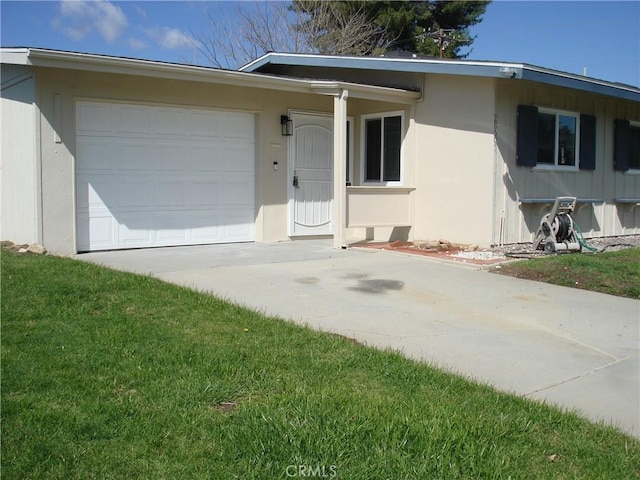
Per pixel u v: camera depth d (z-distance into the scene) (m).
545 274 8.33
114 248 9.70
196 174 10.45
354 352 4.90
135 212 9.85
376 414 3.70
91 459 3.16
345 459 3.24
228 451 3.27
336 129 10.45
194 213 10.47
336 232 10.51
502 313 6.52
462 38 28.22
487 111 10.34
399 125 11.77
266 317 5.79
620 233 13.47
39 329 5.17
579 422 3.88
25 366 4.35
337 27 28.17
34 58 8.00
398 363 4.71
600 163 12.78
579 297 7.33
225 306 6.04
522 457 3.38
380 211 11.05
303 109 11.48
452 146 10.88
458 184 10.82
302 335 5.27
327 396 3.96
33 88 8.75
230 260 8.95
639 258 9.54
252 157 11.08
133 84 9.53
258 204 11.10
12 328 5.17
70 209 9.12
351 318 6.07
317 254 9.73
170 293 6.40
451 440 3.43
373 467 3.16
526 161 10.85
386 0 27.31
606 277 8.12
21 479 2.97
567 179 11.91
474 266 8.83
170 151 10.12
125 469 3.08
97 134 9.41
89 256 9.09
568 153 11.98
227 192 10.82
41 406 3.73
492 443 3.48
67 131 9.02
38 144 8.78
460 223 10.82
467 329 5.90
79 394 3.91
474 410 3.92
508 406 4.04
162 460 3.18
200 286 7.05
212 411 3.73
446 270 8.60
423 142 11.37
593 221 12.71
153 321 5.49
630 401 4.34
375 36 28.02
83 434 3.41
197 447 3.31
